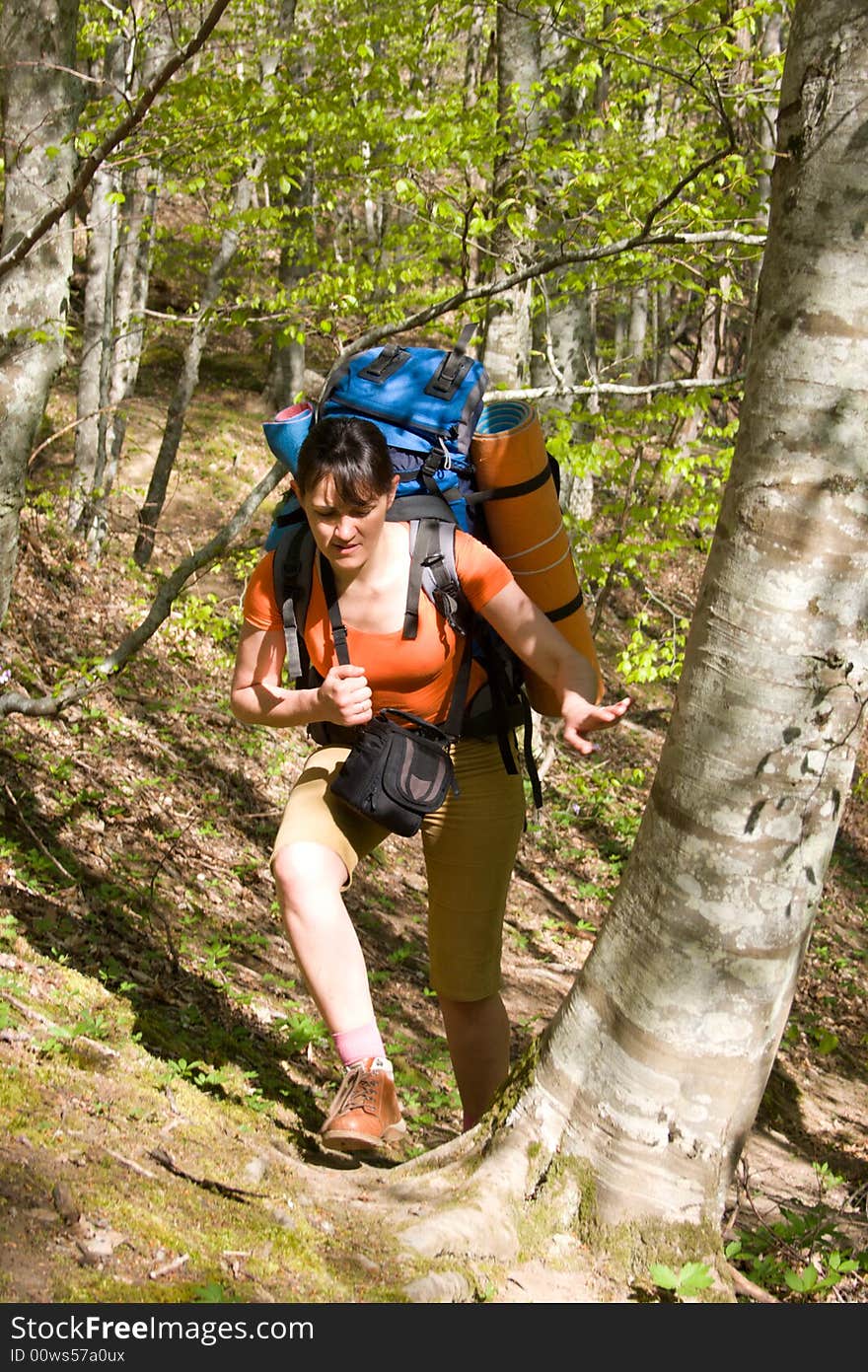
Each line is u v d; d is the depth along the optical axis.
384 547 2.99
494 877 3.51
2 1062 3.01
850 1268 3.15
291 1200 2.81
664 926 2.78
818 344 2.61
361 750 3.06
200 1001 5.34
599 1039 2.88
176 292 27.47
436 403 3.12
